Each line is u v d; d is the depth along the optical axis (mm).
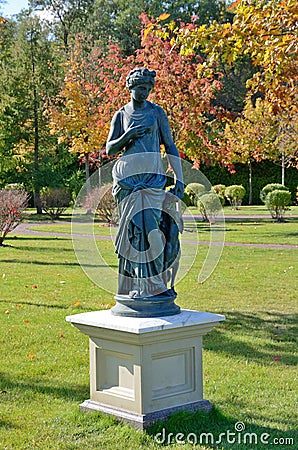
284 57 8062
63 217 33125
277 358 6414
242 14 8359
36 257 15547
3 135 36812
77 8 46344
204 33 8641
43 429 4414
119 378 4492
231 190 35000
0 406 5012
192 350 4562
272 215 26812
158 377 4398
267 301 9602
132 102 4633
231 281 11398
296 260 14164
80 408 4703
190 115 14055
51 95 36281
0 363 6328
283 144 26578
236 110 41469
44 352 6762
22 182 37062
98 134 26844
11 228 20156
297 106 9992
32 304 9453
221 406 4883
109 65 17531
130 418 4336
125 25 45219
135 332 4113
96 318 4496
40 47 37438
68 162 38312
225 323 8125
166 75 13922
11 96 37062
